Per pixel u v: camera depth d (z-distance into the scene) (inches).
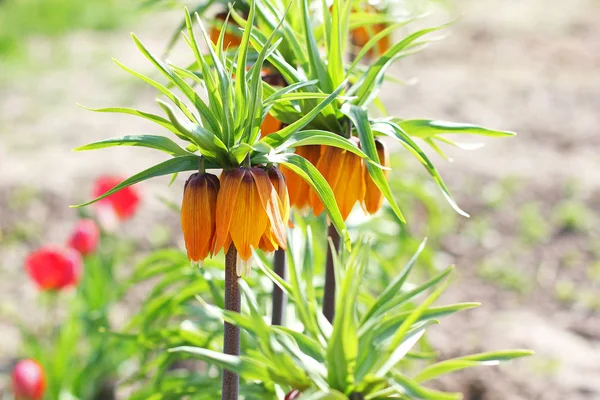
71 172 338.6
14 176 334.0
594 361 218.5
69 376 184.2
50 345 219.8
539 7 642.2
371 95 82.4
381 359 67.8
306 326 73.2
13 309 245.3
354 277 66.9
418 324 70.5
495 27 581.0
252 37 77.7
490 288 263.6
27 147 370.6
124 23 605.9
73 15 612.4
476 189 323.0
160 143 68.4
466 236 294.0
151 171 68.0
